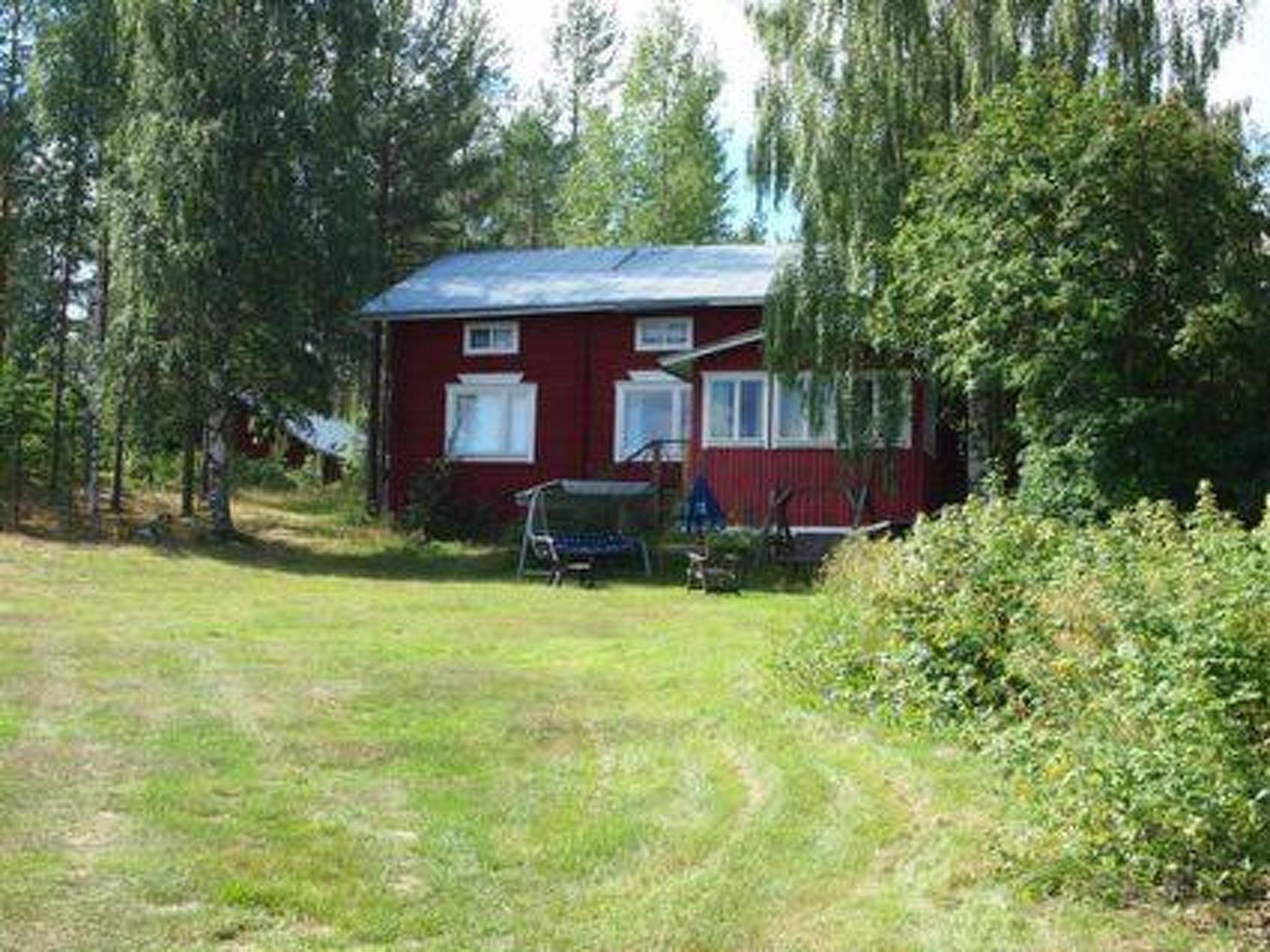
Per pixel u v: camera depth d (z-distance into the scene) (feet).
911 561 36.06
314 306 84.79
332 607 58.65
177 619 52.90
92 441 89.35
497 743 31.60
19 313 106.11
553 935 18.93
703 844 23.24
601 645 48.24
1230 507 55.06
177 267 79.66
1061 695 25.72
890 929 18.72
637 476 93.35
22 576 65.21
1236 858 19.80
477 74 134.51
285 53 85.10
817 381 72.08
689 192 165.89
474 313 97.19
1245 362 55.31
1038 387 56.03
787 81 71.87
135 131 82.53
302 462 141.28
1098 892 19.74
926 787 25.46
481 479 97.81
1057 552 33.94
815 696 34.71
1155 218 54.80
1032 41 67.97
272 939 18.49
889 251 64.08
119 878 20.56
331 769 28.48
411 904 20.12
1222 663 21.25
